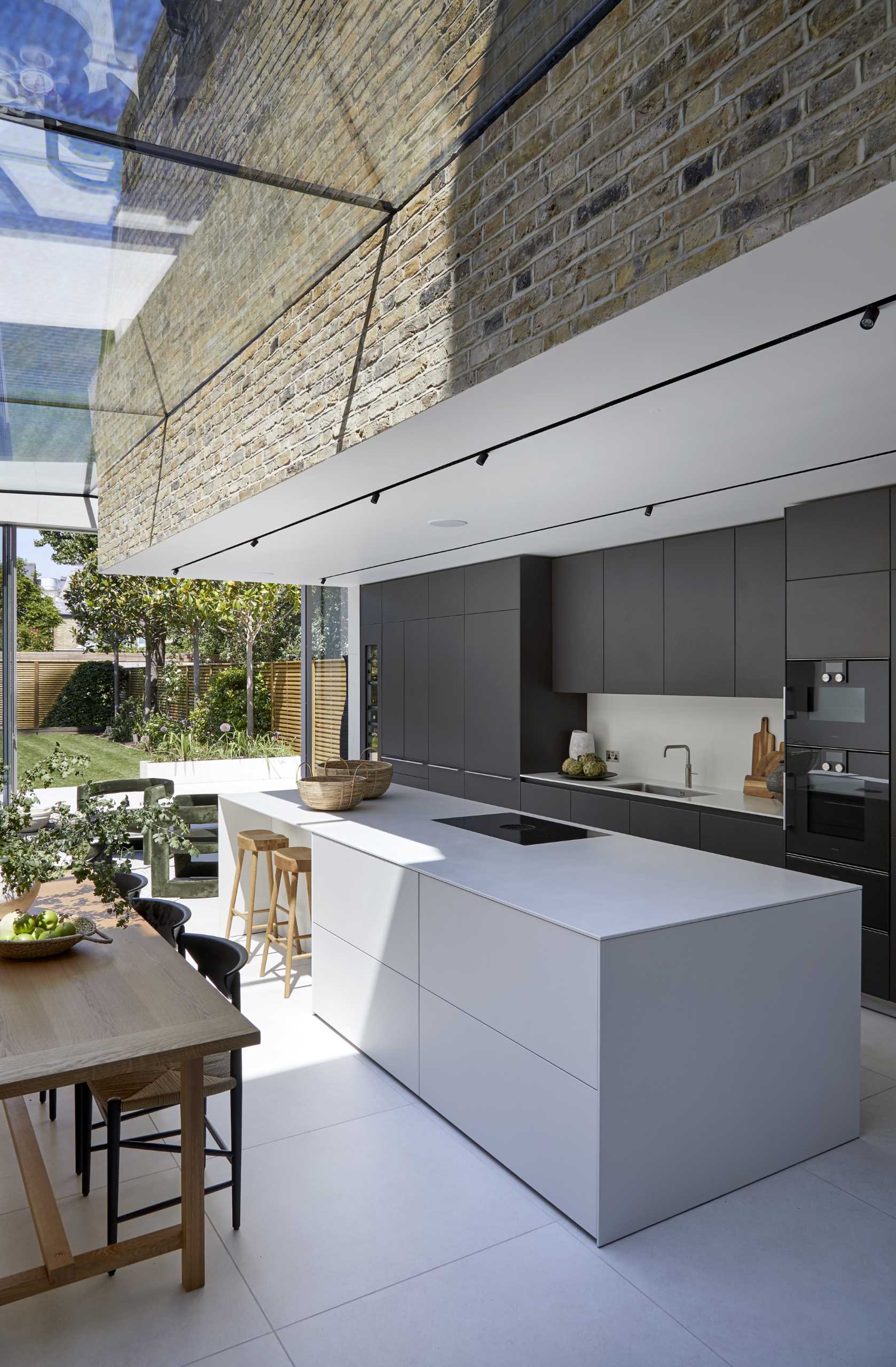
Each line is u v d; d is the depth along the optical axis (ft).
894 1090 11.39
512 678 21.52
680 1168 8.63
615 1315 7.24
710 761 19.10
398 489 13.50
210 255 11.03
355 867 12.60
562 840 12.71
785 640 15.31
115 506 22.44
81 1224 8.43
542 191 7.81
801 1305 7.37
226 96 7.74
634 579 19.11
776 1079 9.36
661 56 6.66
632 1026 8.23
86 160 8.98
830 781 14.28
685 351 7.75
